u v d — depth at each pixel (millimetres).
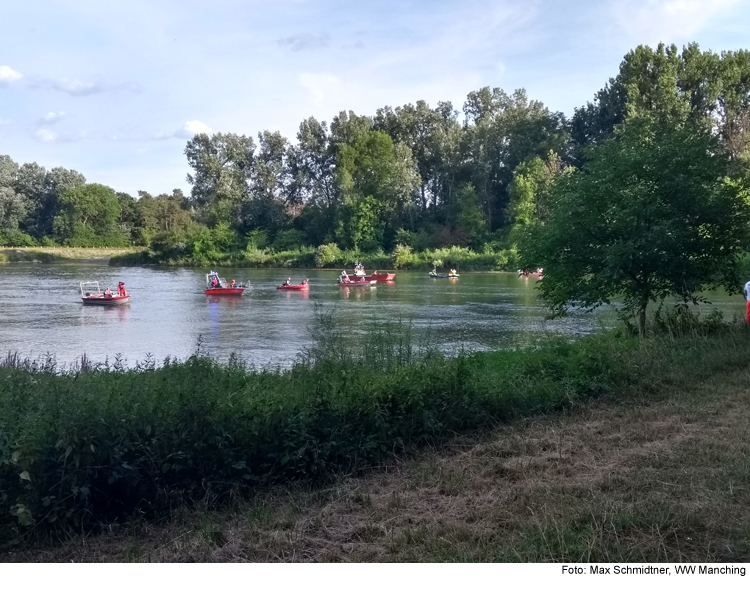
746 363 11031
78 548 5488
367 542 5309
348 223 86375
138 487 6074
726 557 4699
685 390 9781
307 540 5352
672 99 67500
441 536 5273
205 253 87625
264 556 5121
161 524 5980
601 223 15539
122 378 8391
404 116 98812
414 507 6023
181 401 6484
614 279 15312
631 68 73688
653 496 5707
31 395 6762
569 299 16688
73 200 108250
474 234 82562
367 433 7461
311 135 100375
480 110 99188
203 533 5512
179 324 28328
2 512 5547
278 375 9945
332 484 6801
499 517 5574
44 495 5621
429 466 7055
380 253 82750
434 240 83500
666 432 7855
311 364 10367
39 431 5711
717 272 15445
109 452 5902
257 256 84188
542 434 8086
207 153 100312
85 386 7203
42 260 93438
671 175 14859
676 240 14391
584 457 7098
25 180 113812
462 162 92375
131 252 98812
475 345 20641
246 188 101562
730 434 7492
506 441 7785
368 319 28859
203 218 98062
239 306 36125
